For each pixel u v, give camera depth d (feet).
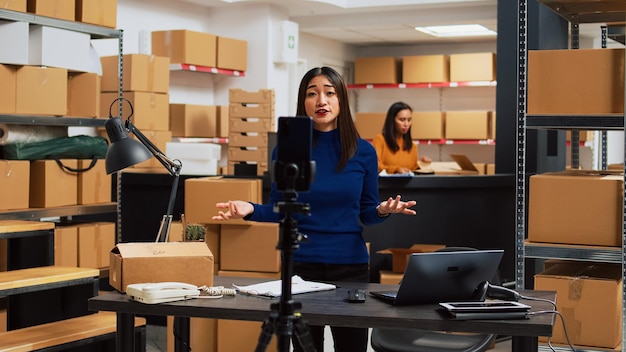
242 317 7.74
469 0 24.21
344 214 9.49
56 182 14.48
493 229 18.02
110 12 15.58
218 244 14.19
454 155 19.27
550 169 18.90
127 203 17.63
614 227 10.29
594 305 10.44
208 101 25.14
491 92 31.53
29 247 13.23
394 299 7.99
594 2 11.57
